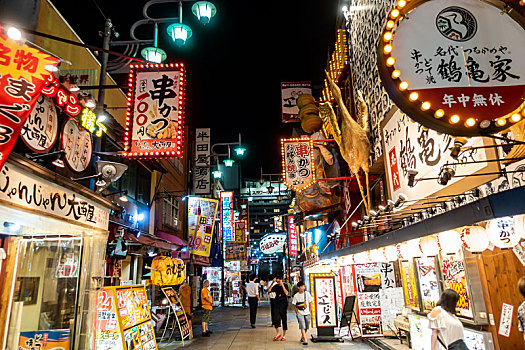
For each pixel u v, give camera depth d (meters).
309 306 11.57
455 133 4.24
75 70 9.87
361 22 13.25
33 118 4.70
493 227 4.22
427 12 4.63
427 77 4.34
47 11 8.89
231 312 22.89
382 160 11.12
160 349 10.51
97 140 8.48
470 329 6.35
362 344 10.84
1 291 5.69
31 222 5.32
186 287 12.72
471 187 5.93
